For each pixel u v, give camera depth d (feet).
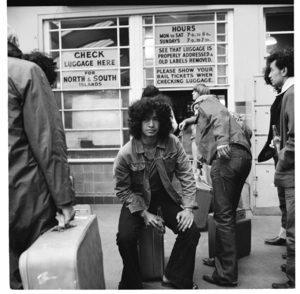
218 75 18.67
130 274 9.17
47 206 6.51
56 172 6.33
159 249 10.12
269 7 17.84
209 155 10.31
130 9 18.65
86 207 10.84
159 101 9.11
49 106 6.37
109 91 19.44
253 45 18.11
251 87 16.83
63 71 19.56
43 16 19.16
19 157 6.24
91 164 19.38
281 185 8.69
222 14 18.42
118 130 19.56
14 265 6.57
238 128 10.31
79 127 19.77
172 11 18.38
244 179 10.27
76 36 19.38
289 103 8.48
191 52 18.72
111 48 19.21
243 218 12.07
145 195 9.42
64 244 6.01
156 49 18.93
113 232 14.64
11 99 6.16
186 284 9.36
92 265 6.79
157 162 9.21
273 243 12.98
